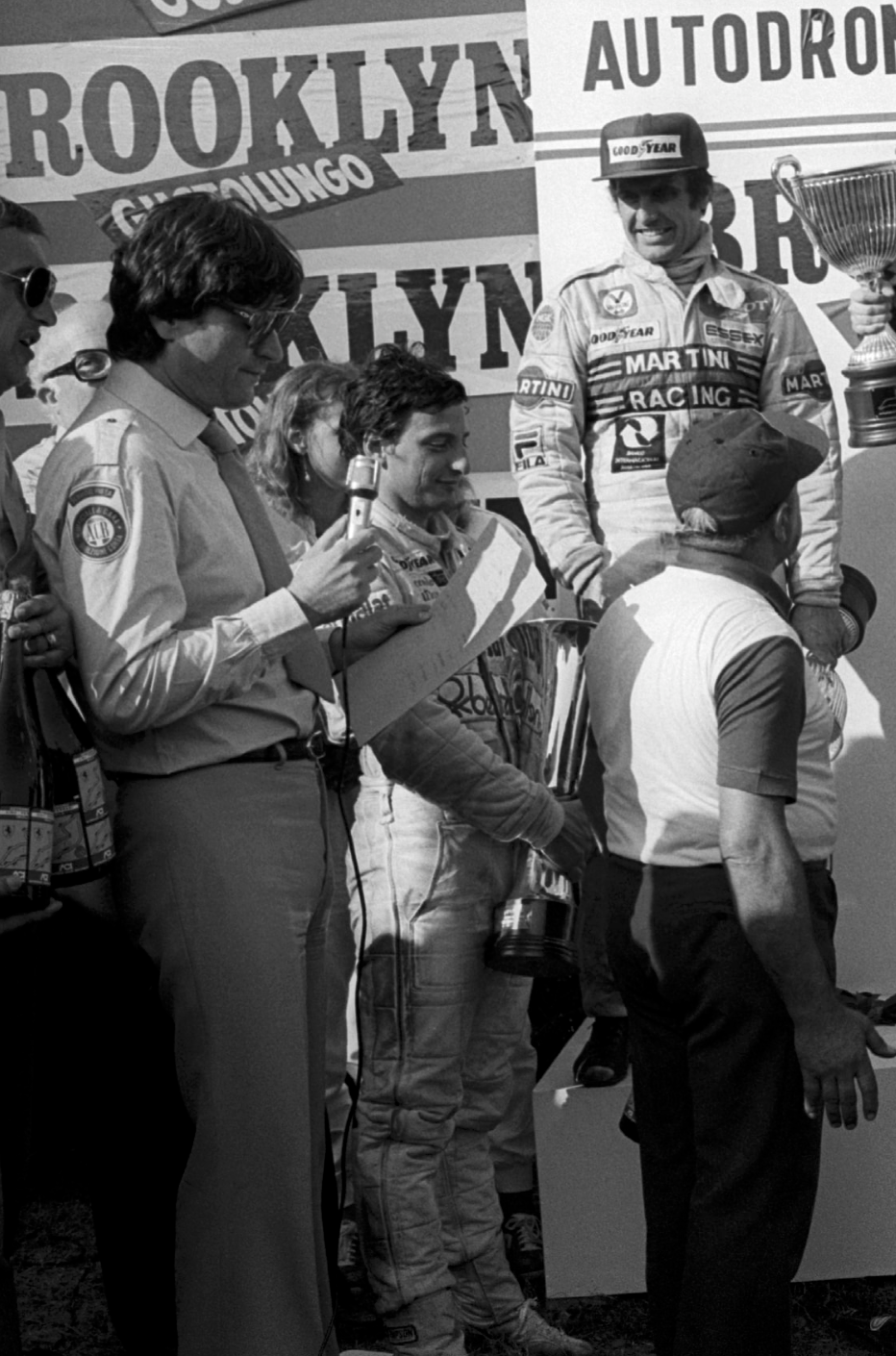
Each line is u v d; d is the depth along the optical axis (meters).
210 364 2.39
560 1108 3.31
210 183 3.58
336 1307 3.04
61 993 2.53
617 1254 3.31
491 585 2.80
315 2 3.56
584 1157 3.30
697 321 3.54
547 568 3.58
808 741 2.52
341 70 3.57
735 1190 2.38
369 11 3.56
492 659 3.11
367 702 2.75
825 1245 3.30
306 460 3.40
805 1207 2.40
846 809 3.61
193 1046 2.36
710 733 2.39
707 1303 2.36
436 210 3.60
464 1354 3.00
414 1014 2.99
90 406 2.45
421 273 3.61
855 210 3.48
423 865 2.99
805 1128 2.40
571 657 3.12
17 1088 2.46
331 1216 2.77
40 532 2.38
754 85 3.53
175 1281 2.43
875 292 3.54
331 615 2.35
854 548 3.59
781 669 2.33
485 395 3.63
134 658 2.24
